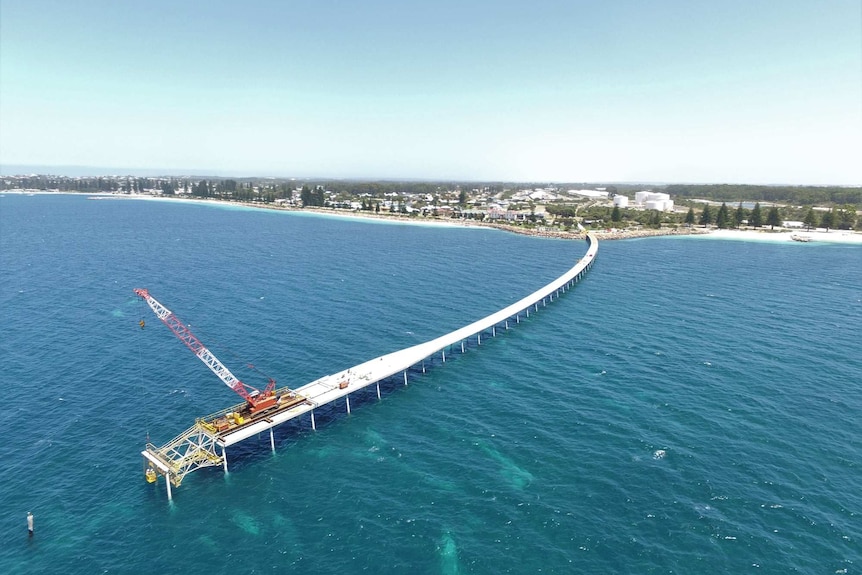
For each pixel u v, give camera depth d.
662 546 55.25
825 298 157.38
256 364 103.00
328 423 82.50
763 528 57.59
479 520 59.72
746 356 107.19
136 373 99.19
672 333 123.00
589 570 52.34
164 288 162.75
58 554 55.09
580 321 134.00
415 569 52.88
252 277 180.38
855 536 56.31
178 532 58.50
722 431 77.25
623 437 76.06
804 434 76.25
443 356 108.94
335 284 171.12
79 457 72.12
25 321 128.25
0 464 70.00
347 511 61.69
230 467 70.94
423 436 78.06
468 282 178.88
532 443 75.12
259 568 53.31
